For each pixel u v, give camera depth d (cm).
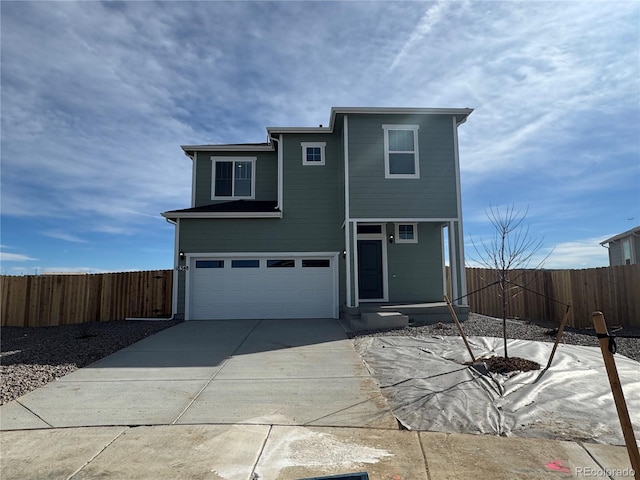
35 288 1220
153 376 597
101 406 470
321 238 1312
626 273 977
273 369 632
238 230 1295
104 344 840
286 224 1311
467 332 916
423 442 368
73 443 370
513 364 595
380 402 477
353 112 1188
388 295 1352
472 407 446
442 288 1368
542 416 421
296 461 333
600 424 400
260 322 1169
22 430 401
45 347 817
